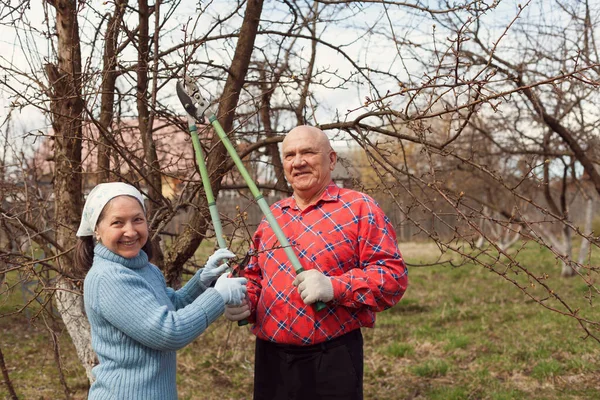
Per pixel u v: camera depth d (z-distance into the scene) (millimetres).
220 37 3699
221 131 2439
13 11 3102
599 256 11859
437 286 9844
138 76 3367
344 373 2299
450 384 4832
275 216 2492
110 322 2029
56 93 3176
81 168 3340
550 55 5949
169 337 1974
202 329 2082
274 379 2424
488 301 8352
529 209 10516
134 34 3322
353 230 2318
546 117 6289
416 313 7746
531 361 5250
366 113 2992
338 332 2299
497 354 5500
